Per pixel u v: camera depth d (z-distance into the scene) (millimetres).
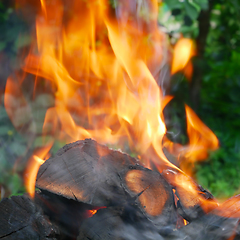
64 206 1722
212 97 5281
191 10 3561
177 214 1685
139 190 1656
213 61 5320
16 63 3816
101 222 1596
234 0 4262
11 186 3221
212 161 4156
